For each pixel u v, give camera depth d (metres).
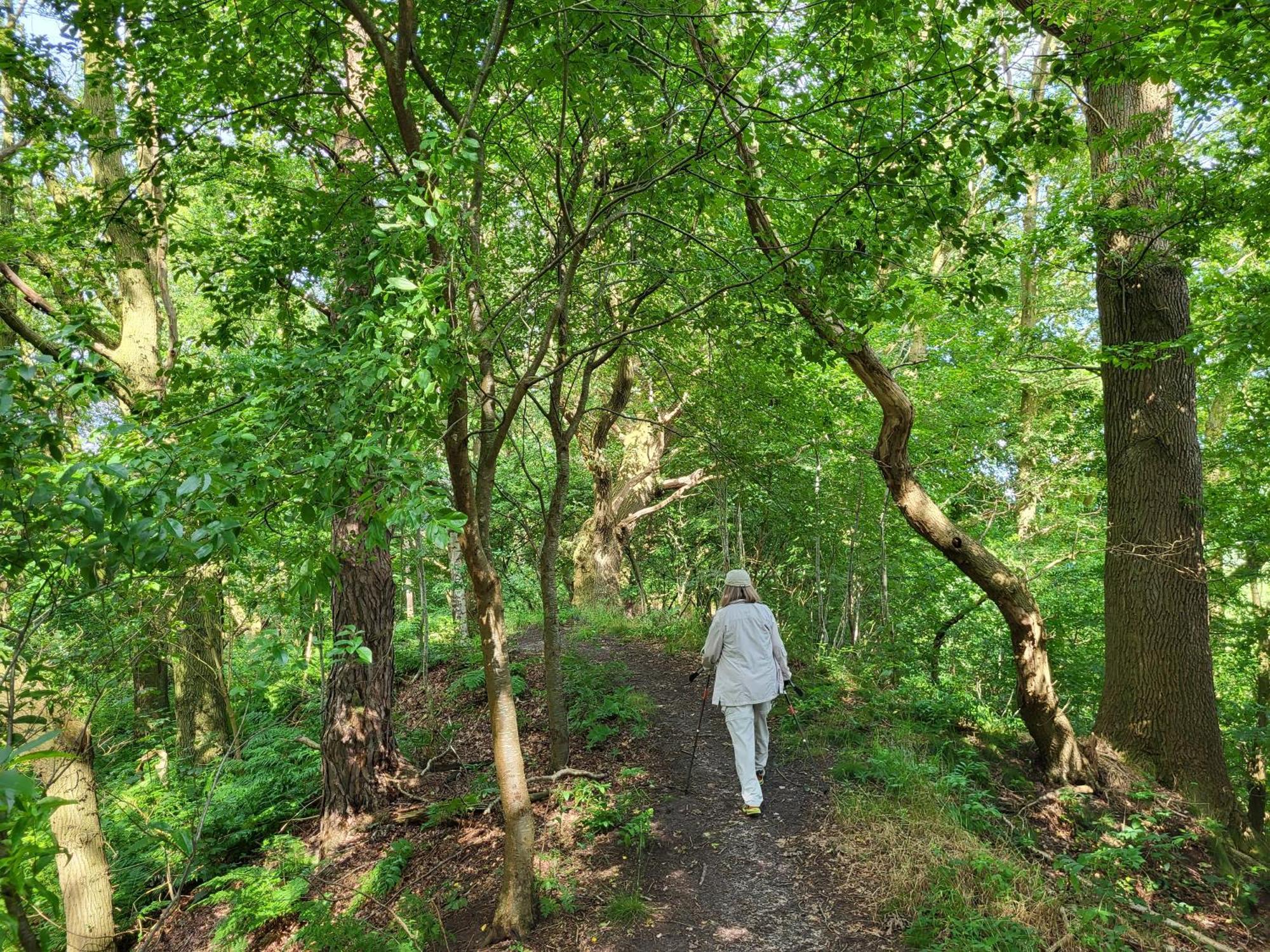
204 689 9.23
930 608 10.70
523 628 13.65
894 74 5.70
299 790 7.45
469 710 8.70
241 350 4.59
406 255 2.91
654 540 19.31
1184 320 6.96
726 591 5.68
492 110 5.14
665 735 6.89
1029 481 11.88
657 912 4.18
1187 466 6.85
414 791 6.70
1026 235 7.50
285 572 3.51
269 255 4.36
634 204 5.10
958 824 4.86
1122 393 7.14
